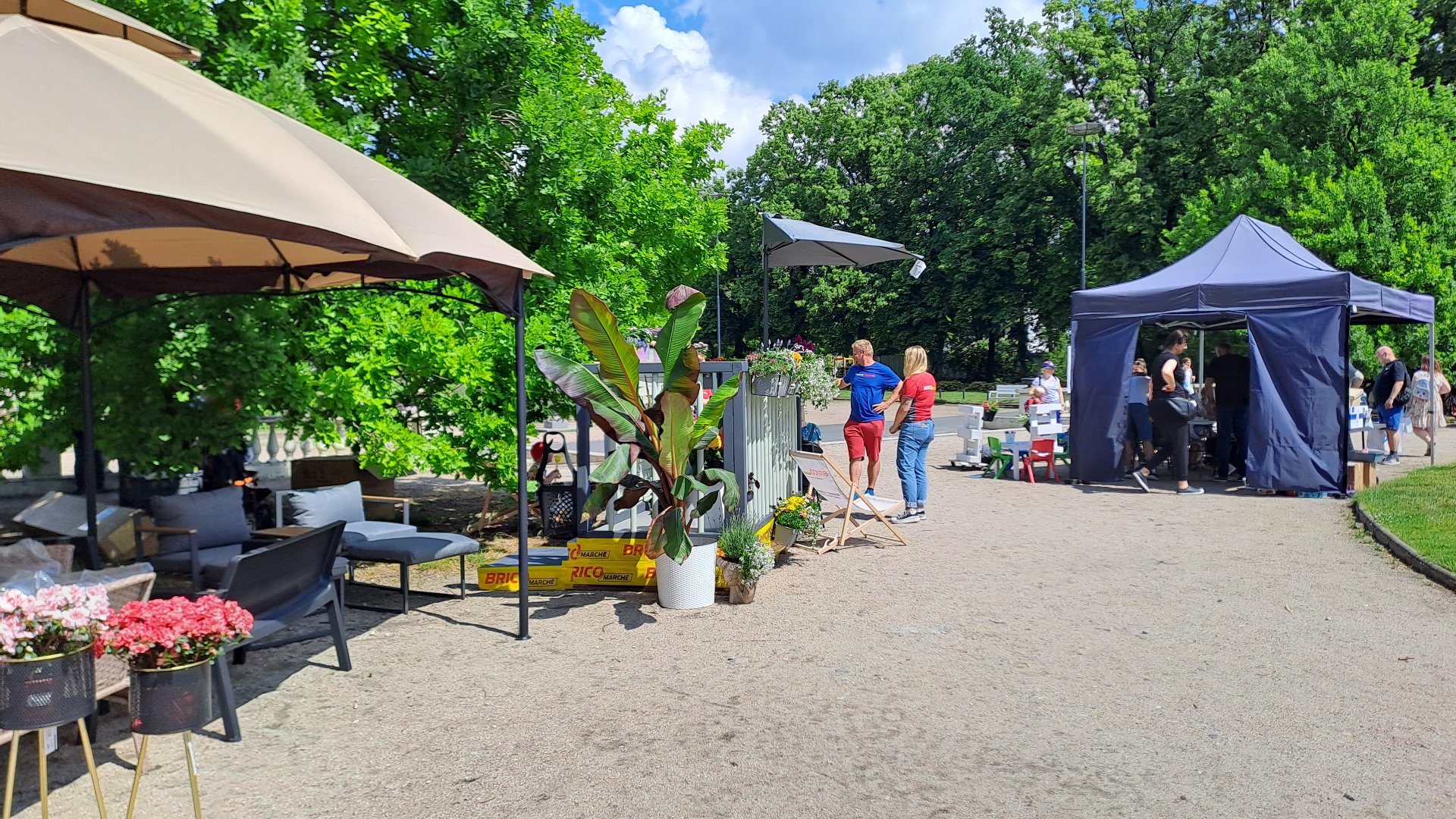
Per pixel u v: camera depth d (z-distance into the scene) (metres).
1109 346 12.81
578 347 9.71
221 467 8.85
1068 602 6.60
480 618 6.38
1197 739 4.15
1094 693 4.76
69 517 6.59
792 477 9.76
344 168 5.25
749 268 50.78
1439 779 3.72
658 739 4.20
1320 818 3.40
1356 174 23.14
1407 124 23.97
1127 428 12.79
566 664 5.34
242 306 7.65
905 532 9.45
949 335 49.12
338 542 5.25
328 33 9.23
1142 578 7.32
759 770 3.86
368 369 8.36
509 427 9.26
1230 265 12.48
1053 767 3.87
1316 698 4.65
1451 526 8.51
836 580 7.35
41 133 3.37
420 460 8.62
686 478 6.30
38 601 2.98
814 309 46.22
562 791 3.68
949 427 24.73
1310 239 23.25
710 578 6.62
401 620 6.36
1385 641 5.59
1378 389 14.80
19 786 3.76
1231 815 3.43
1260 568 7.60
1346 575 7.31
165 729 3.21
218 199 3.60
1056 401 16.06
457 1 9.62
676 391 6.40
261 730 4.36
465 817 3.47
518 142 9.98
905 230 46.81
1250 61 32.00
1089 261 37.66
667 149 12.59
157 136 3.75
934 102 47.16
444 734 4.29
